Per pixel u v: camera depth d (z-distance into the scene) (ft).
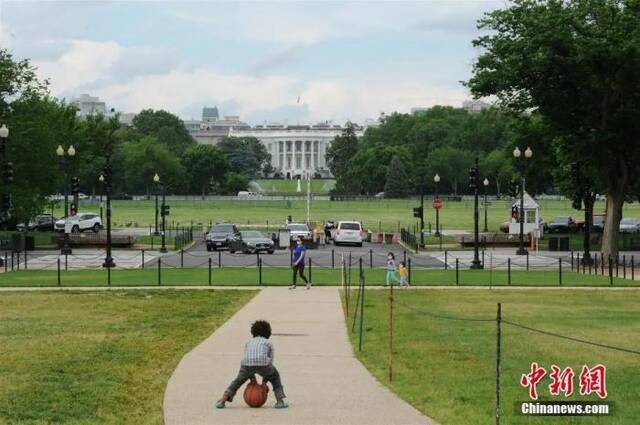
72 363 68.64
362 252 217.77
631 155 184.55
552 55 172.45
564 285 136.87
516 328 88.84
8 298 114.93
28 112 239.50
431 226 321.11
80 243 230.48
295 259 129.18
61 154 229.45
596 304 110.83
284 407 54.29
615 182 187.32
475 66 186.80
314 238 230.89
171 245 238.68
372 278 147.33
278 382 55.01
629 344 79.00
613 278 150.00
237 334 84.43
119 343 78.54
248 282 138.82
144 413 53.11
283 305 108.88
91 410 53.72
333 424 50.39
